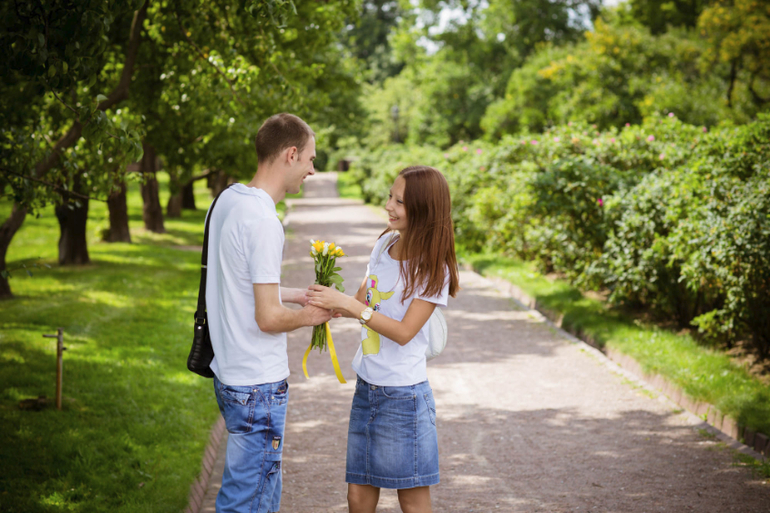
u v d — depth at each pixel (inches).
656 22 1421.0
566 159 396.5
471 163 646.5
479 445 205.6
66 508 144.2
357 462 112.9
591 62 908.6
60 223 565.0
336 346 332.5
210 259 101.9
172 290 455.5
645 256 304.7
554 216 396.2
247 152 555.2
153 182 834.2
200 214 1116.5
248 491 100.2
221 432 212.4
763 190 245.8
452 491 173.0
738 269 255.6
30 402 206.2
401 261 110.3
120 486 157.1
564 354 307.0
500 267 518.0
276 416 101.7
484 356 307.1
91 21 139.4
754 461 184.2
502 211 562.9
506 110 1162.0
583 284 387.2
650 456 192.7
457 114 1517.0
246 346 99.6
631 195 331.6
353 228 910.4
